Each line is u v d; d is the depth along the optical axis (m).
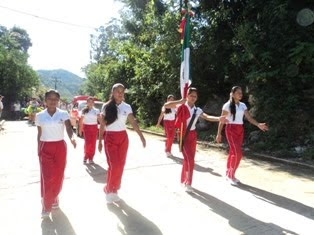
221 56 15.54
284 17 11.78
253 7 13.70
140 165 9.61
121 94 6.35
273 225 5.50
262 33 13.02
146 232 5.22
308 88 12.21
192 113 7.14
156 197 6.82
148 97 21.84
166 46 17.14
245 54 13.03
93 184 7.75
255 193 7.12
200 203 6.49
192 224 5.52
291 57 11.79
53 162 5.82
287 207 6.30
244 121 14.05
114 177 6.41
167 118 10.99
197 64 16.20
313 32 11.85
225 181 8.00
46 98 5.78
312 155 10.18
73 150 12.12
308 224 5.55
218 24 15.75
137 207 6.26
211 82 16.75
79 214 5.92
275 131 11.95
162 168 9.28
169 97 10.87
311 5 11.94
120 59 29.03
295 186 7.66
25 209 6.16
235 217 5.82
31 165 9.60
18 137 15.99
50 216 5.83
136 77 22.00
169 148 11.04
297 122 11.84
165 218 5.76
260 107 12.85
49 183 5.73
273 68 12.52
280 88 12.53
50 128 5.76
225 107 7.70
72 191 7.20
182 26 7.80
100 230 5.29
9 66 44.31
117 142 6.37
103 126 6.39
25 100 48.06
